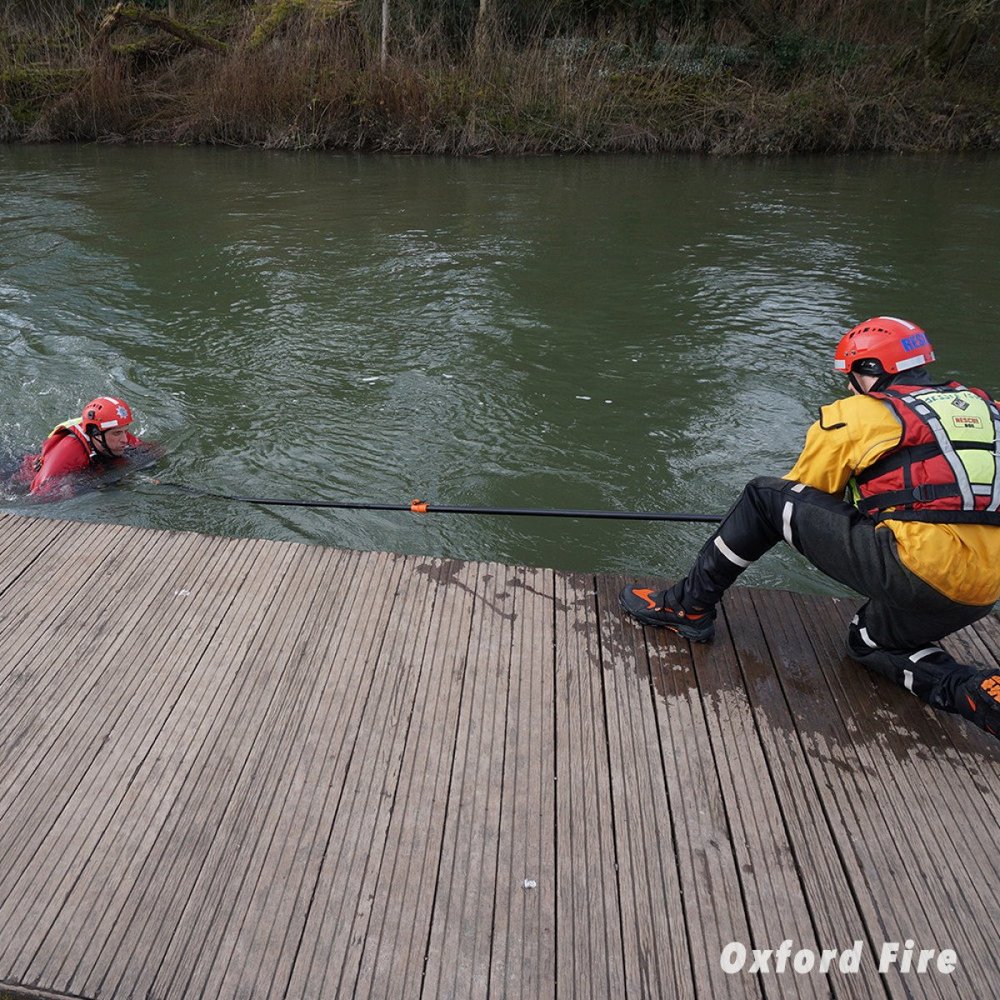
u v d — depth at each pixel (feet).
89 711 8.93
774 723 9.06
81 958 6.71
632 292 28.17
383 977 6.63
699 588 9.74
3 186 42.19
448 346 23.77
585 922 7.07
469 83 54.08
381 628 10.23
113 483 16.78
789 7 61.93
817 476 8.44
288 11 55.77
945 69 59.93
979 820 8.07
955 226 36.68
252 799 8.01
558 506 16.46
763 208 39.88
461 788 8.18
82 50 57.00
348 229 35.35
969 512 7.75
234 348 23.53
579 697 9.30
